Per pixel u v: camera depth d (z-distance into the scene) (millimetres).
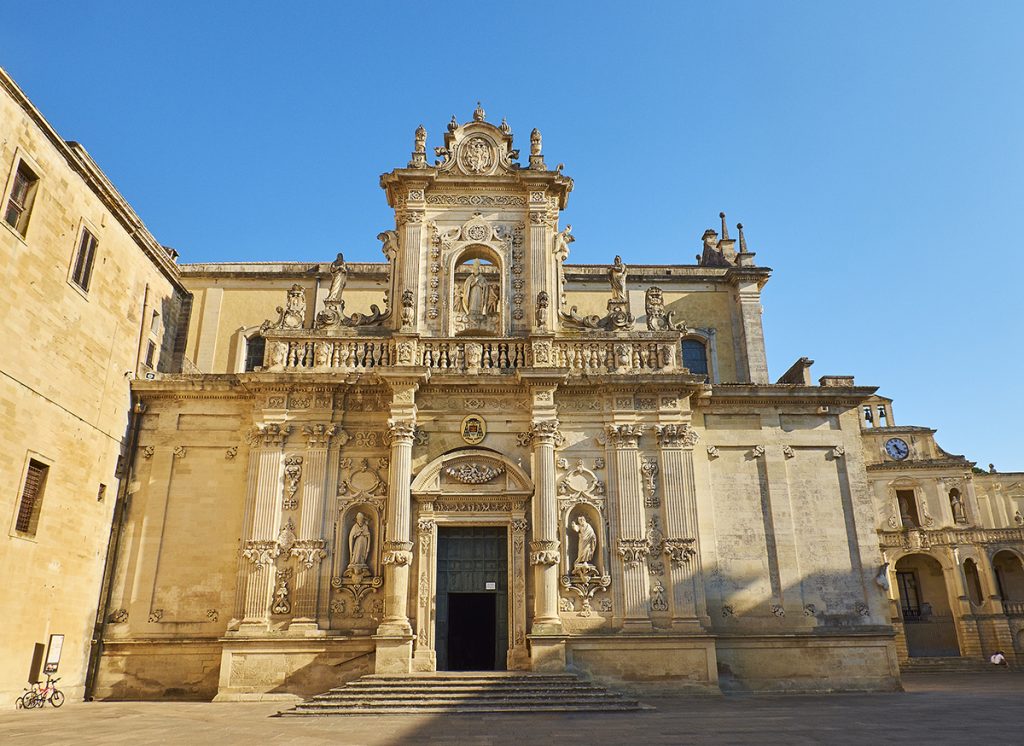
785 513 28203
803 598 27375
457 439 26984
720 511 28188
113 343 27484
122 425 27734
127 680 25375
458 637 30000
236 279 36344
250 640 24375
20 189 22719
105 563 26484
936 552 51406
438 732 16266
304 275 36438
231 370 34688
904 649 48906
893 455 54656
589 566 25656
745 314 36438
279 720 18891
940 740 14234
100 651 25625
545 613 24625
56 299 24141
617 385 27453
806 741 14273
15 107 22031
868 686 26359
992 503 55094
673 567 25766
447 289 28828
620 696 21484
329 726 17500
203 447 28047
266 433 26688
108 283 27281
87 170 25406
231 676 24172
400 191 30078
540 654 23922
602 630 25141
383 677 22609
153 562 26656
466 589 25938
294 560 25562
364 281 36562
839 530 28281
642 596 25359
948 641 51406
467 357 27594
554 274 29719
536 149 30594
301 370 27453
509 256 29391
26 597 22406
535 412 26703
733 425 29266
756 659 26391
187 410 28531
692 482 26703
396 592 24359
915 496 53094
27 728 17047
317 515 25906
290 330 27875
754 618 26953
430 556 25719
